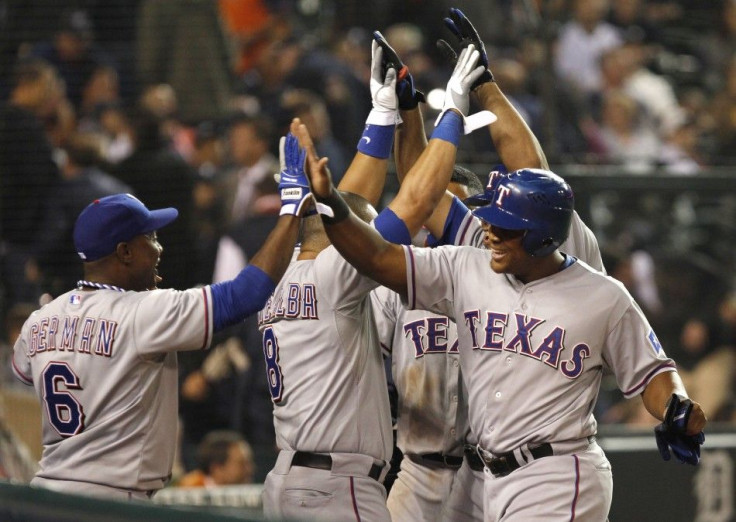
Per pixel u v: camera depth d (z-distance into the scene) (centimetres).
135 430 1346
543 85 2581
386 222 1380
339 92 3219
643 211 3203
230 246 2788
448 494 1586
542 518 1328
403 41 3247
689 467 2461
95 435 1342
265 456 2530
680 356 3177
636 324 1350
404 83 1510
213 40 3130
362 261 1328
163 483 1388
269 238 1354
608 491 1366
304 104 3022
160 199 2838
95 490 1334
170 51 3084
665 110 3481
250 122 2991
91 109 2983
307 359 1395
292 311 1408
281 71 3294
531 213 1306
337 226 1298
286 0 3581
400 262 1349
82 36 2981
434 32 3347
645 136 3400
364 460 1395
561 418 1337
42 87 2875
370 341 1429
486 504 1405
